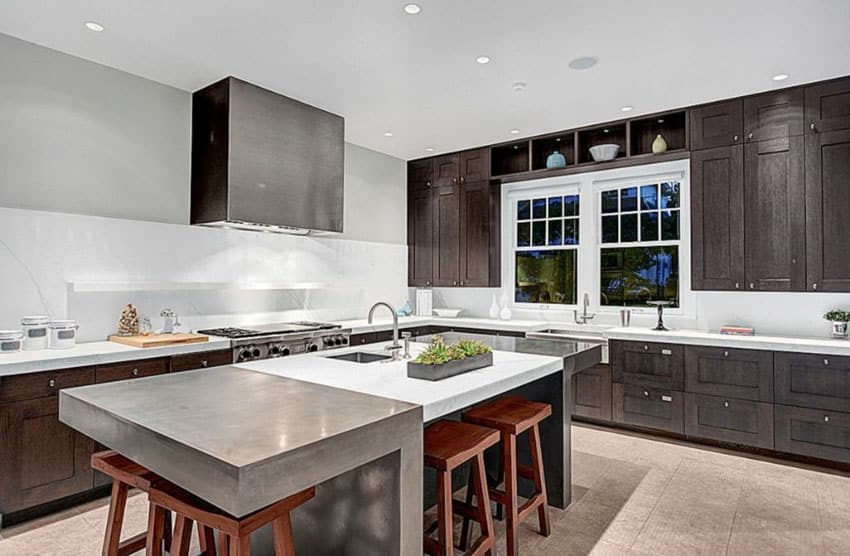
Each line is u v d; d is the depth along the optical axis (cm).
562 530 271
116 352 312
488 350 267
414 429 176
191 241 409
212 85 392
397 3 274
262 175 400
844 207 367
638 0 269
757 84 384
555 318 554
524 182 578
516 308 582
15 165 321
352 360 315
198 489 132
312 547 200
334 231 459
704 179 428
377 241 595
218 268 427
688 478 341
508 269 591
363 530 183
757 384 381
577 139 507
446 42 320
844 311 394
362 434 154
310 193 437
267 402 183
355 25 298
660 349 425
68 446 293
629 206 511
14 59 320
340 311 543
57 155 339
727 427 393
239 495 121
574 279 546
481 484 223
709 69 357
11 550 250
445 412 195
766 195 398
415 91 403
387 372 248
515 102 427
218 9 282
